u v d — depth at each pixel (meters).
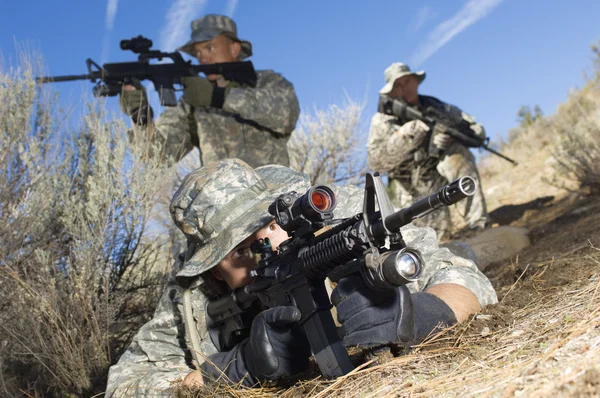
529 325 2.11
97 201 4.04
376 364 2.06
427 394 1.74
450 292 2.40
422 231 2.73
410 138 7.97
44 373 3.69
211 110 5.19
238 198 2.60
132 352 2.92
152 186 4.30
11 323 3.69
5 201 3.97
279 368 2.12
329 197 2.06
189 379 2.56
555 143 10.08
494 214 8.56
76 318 3.71
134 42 5.19
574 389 1.41
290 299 2.14
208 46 5.73
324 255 1.95
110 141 4.34
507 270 4.50
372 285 1.84
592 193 7.27
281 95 5.39
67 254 4.17
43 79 4.45
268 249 2.25
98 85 5.14
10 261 3.85
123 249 4.21
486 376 1.73
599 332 1.73
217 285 2.79
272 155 5.36
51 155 4.26
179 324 2.87
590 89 11.09
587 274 2.74
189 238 2.73
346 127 7.43
